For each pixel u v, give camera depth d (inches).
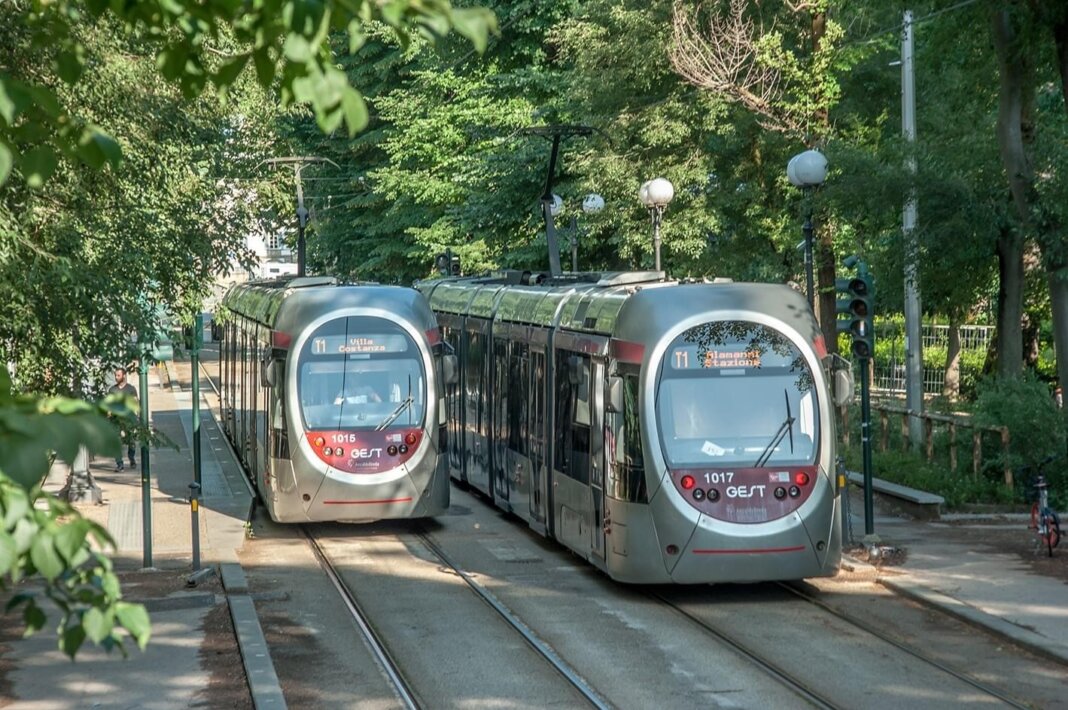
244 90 864.9
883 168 1154.7
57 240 590.9
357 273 2536.9
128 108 624.7
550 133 1439.5
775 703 521.7
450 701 534.6
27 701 532.4
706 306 738.8
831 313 1541.6
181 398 2188.7
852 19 1487.5
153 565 853.2
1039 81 1146.0
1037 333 1748.3
